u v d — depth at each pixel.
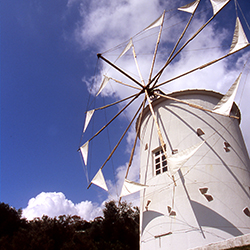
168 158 10.42
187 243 9.70
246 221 9.82
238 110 14.21
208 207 10.20
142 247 11.25
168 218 10.77
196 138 12.18
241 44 10.96
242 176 11.23
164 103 14.33
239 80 10.39
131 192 11.21
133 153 13.70
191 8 13.62
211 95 13.80
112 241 21.86
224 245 8.58
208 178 10.92
